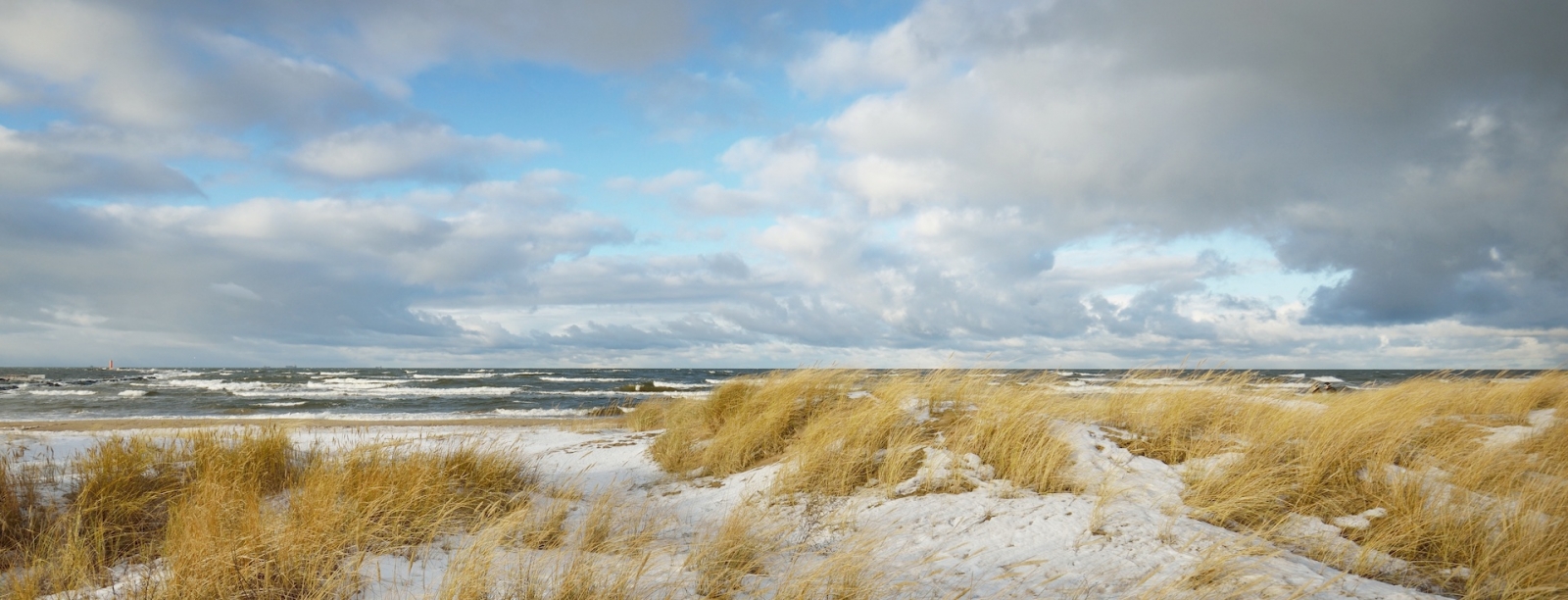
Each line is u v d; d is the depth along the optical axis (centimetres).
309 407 3036
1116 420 802
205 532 463
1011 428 716
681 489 785
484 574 416
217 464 702
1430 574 433
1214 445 679
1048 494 609
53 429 1758
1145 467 656
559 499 671
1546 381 951
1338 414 695
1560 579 396
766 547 517
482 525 579
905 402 883
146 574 452
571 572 420
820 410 948
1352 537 491
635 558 498
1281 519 519
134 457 693
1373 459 604
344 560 468
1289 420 709
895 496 652
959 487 651
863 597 399
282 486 722
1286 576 405
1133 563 445
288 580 424
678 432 1014
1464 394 896
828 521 597
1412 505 512
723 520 624
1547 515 478
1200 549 461
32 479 641
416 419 2416
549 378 6638
